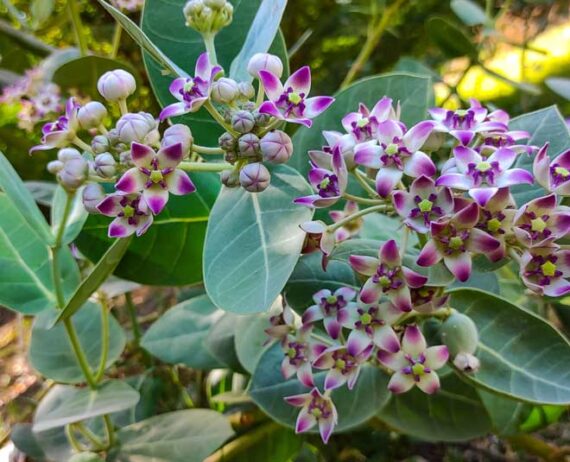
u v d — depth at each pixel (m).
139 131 0.17
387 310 0.18
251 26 0.22
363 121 0.18
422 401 0.27
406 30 0.51
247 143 0.17
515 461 0.35
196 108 0.17
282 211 0.18
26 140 0.40
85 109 0.18
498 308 0.20
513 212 0.16
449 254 0.16
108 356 0.27
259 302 0.16
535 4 0.48
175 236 0.24
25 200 0.21
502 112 0.18
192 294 0.38
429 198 0.16
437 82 0.38
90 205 0.17
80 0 0.44
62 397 0.28
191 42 0.23
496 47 0.46
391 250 0.17
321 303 0.20
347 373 0.19
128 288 0.29
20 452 0.30
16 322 0.47
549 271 0.16
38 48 0.40
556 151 0.20
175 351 0.31
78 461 0.24
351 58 0.52
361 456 0.34
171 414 0.26
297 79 0.17
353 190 0.22
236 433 0.31
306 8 0.50
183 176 0.16
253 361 0.27
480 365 0.19
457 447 0.35
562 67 0.51
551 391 0.18
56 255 0.22
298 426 0.20
